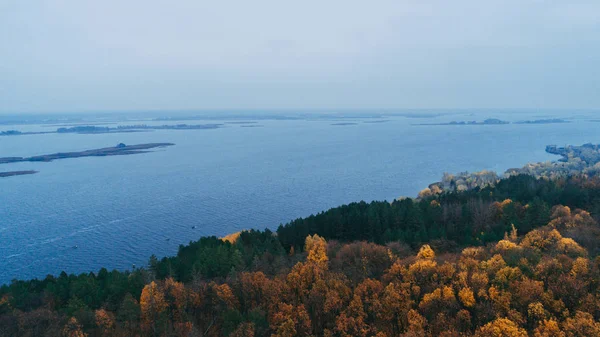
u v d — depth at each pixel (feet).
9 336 219.00
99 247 583.17
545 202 398.42
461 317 203.62
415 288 230.07
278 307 234.17
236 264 305.73
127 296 244.22
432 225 390.42
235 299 249.34
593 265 223.92
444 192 600.80
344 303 233.76
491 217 400.67
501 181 584.81
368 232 398.83
